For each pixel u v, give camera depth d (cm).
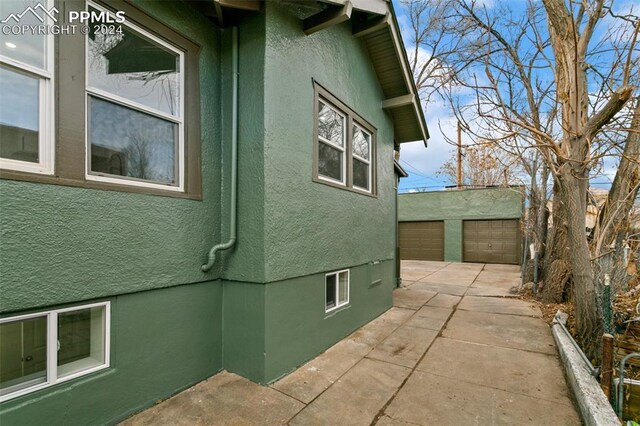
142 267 261
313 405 281
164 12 284
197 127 312
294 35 357
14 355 200
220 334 336
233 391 298
